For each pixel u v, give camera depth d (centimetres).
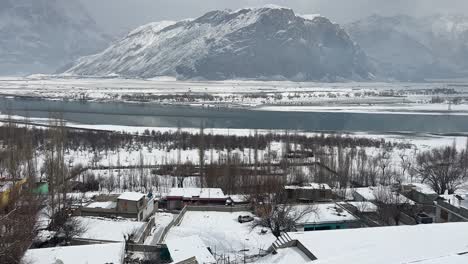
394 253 3900
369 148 14200
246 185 8631
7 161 8669
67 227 5591
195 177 9944
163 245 5169
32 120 19862
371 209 6844
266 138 14862
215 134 16012
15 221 4941
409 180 9988
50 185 7062
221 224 6406
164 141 14575
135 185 9281
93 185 8981
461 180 10050
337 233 4806
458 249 3928
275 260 4394
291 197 7644
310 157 12131
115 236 5503
